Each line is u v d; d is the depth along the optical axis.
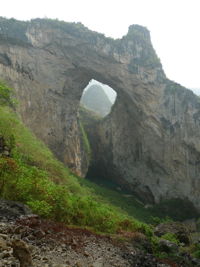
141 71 73.75
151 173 75.44
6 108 36.44
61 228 13.04
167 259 16.61
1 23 64.75
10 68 61.81
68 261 9.21
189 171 67.44
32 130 64.50
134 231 21.52
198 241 27.61
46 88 69.19
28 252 7.42
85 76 77.06
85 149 81.62
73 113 76.56
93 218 18.58
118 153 82.94
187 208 67.88
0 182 13.82
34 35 67.75
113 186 83.88
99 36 73.19
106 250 12.96
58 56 72.06
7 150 21.03
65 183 32.91
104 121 88.00
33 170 16.58
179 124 68.75
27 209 12.84
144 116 74.12
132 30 77.12
